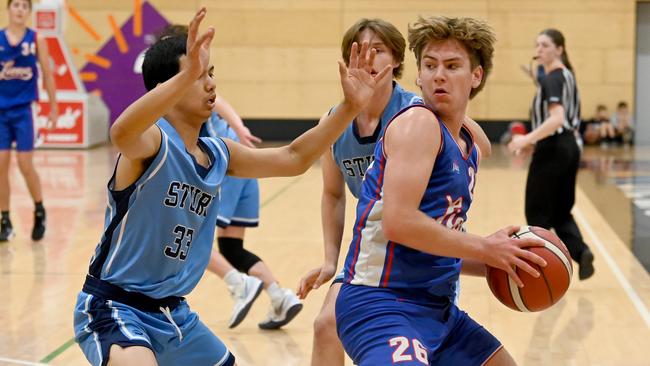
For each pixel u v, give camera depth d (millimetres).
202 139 4672
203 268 4691
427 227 4008
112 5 27609
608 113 27531
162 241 4422
